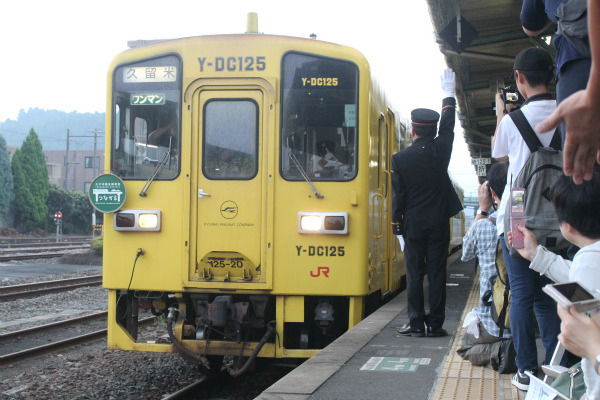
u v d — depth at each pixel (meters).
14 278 17.70
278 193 6.16
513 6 9.59
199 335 6.20
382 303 9.01
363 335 5.82
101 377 7.21
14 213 49.84
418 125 5.66
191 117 6.27
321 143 6.18
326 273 6.07
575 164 1.83
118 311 6.46
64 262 23.86
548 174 3.54
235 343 6.16
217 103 6.28
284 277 6.11
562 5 2.67
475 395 3.95
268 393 4.07
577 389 2.30
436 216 5.66
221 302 5.93
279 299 6.16
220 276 6.21
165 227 6.26
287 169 6.18
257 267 6.17
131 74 6.44
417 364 4.79
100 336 9.50
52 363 7.86
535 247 2.95
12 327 10.19
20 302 12.59
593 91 1.61
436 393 4.01
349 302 6.21
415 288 5.78
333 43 6.26
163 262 6.24
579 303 1.84
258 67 6.21
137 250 6.29
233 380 7.16
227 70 6.24
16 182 49.75
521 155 3.72
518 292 3.87
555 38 2.93
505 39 10.28
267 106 6.19
